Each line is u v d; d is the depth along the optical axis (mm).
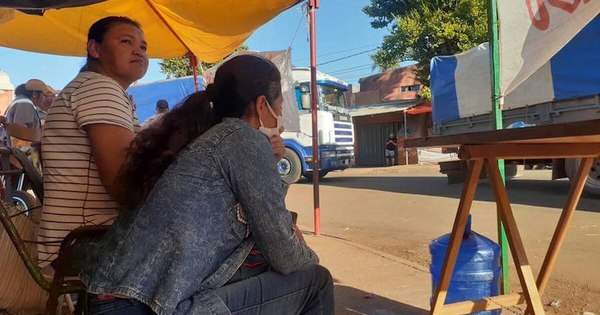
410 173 16688
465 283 2734
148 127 1789
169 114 1776
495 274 2783
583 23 2975
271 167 1668
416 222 7238
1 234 2121
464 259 2734
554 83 8203
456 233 2484
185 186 1581
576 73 7883
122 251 1574
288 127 11500
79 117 2061
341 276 4344
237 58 1861
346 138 14648
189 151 1645
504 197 2375
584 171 2666
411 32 18594
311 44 6277
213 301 1589
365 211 8477
